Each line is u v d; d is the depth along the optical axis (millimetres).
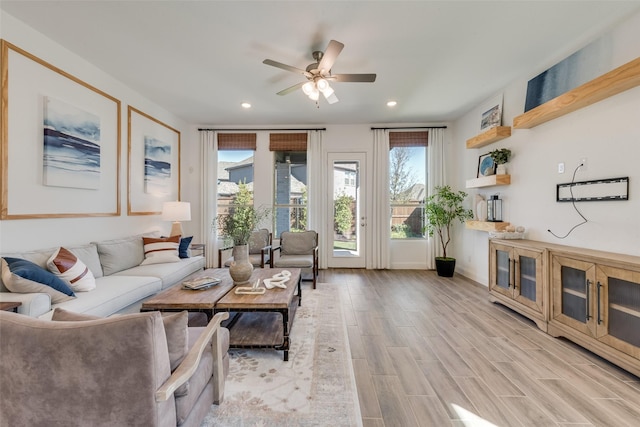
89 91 3062
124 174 3611
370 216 5223
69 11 2248
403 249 5293
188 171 5242
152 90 3768
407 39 2607
